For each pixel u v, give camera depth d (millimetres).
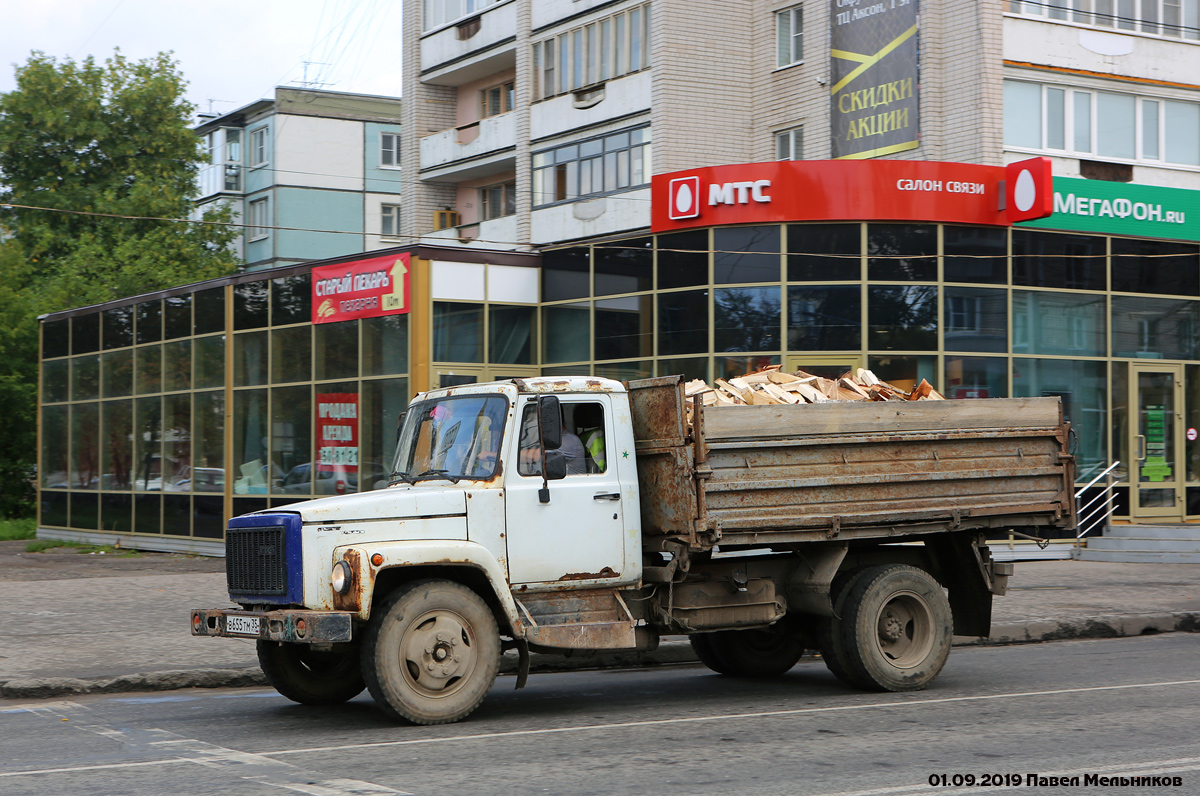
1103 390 22172
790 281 20750
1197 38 25266
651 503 9508
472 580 8969
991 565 10773
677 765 7062
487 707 9430
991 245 21172
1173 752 7375
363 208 52969
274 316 24406
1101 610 14820
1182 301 23000
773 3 28250
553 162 30578
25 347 38094
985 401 10484
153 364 27359
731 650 11086
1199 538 20984
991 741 7742
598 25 29484
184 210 48625
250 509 24547
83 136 47625
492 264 23000
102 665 11086
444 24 35312
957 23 23734
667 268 21984
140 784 6664
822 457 9656
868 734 8031
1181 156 25031
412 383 21656
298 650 9562
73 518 29984
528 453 9031
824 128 26500
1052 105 23797
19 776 6918
